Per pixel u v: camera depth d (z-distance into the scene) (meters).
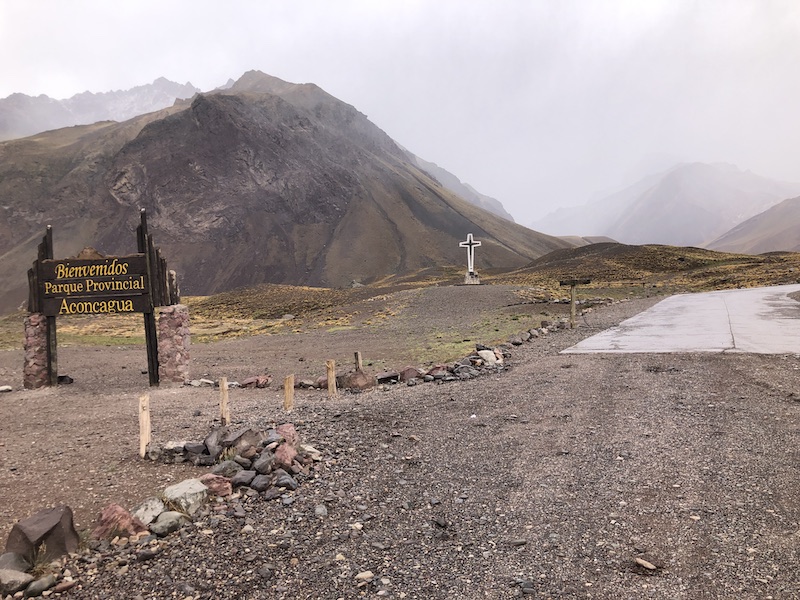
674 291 55.44
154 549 4.64
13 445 8.44
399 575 4.22
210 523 5.18
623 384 10.99
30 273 15.18
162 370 15.20
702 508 5.12
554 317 28.47
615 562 4.29
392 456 7.23
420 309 38.00
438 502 5.68
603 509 5.28
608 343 17.16
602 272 87.31
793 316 21.64
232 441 6.97
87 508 5.63
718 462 6.28
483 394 10.91
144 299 14.81
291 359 20.48
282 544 4.74
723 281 64.44
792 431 7.23
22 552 4.44
